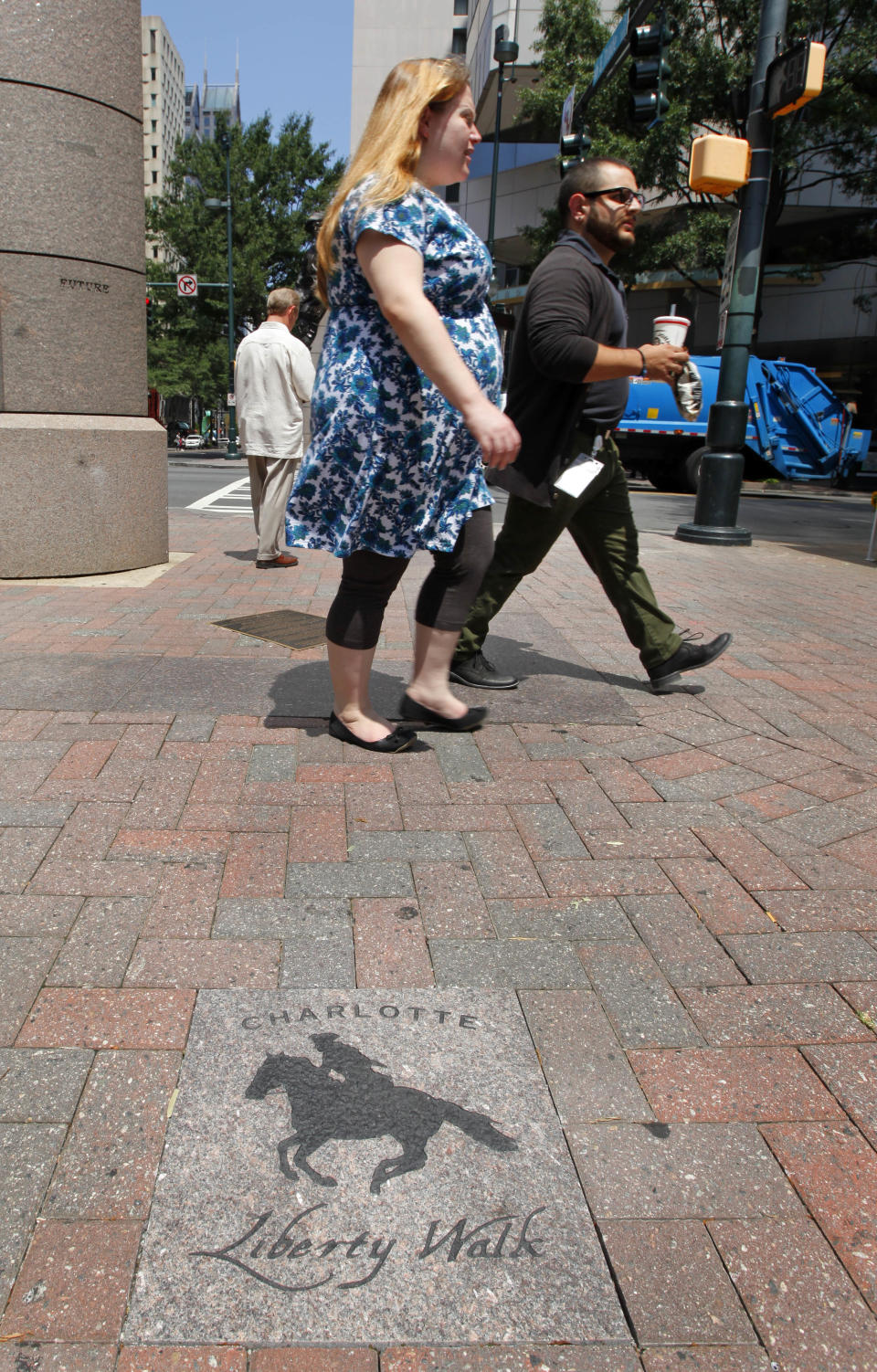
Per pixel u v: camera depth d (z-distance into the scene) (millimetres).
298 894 2389
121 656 4336
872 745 3588
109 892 2367
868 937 2297
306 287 10195
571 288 3379
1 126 5594
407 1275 1388
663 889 2488
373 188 2588
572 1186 1553
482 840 2715
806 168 26609
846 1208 1531
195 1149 1588
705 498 10070
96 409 6277
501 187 38156
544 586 6738
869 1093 1786
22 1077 1731
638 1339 1312
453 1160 1590
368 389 2768
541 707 3859
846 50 21797
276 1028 1891
